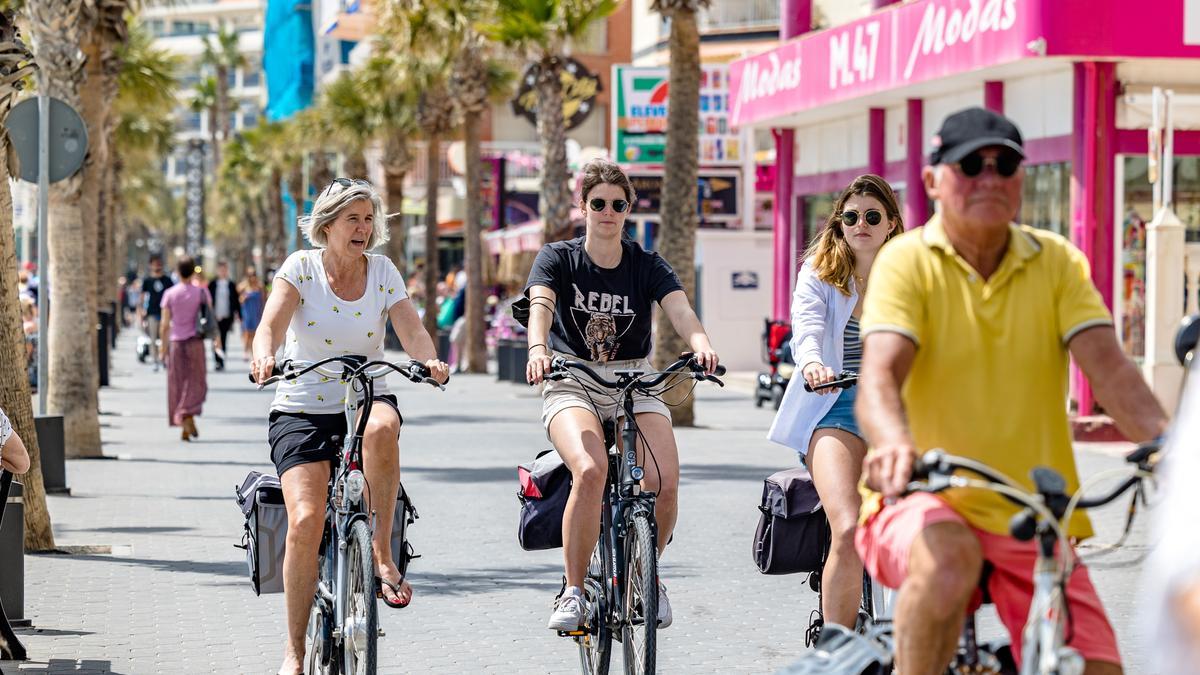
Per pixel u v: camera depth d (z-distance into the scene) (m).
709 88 80.81
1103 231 47.66
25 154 33.59
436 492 37.16
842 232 17.12
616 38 149.50
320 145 138.62
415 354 17.78
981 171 10.94
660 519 17.69
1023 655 10.04
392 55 109.75
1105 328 11.09
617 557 17.17
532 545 18.56
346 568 16.62
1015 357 11.09
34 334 56.94
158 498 35.69
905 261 11.18
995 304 11.11
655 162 81.44
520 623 22.55
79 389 43.72
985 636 20.17
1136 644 20.48
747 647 21.00
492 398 69.56
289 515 17.11
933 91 56.19
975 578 10.45
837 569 15.78
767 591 25.08
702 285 80.56
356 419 16.89
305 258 17.62
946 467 10.01
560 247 18.30
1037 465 11.09
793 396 16.73
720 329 80.69
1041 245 11.27
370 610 15.79
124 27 49.53
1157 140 45.72
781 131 71.81
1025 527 9.77
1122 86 47.97
